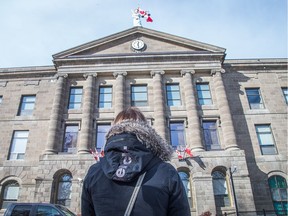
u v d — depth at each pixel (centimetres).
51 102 2602
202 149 2209
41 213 989
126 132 205
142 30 2816
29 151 2370
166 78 2628
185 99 2488
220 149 2275
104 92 2597
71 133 2389
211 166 2119
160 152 207
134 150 194
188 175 2152
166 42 2791
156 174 192
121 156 194
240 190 2038
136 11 3178
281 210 2100
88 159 2169
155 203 180
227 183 2102
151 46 2770
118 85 2534
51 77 2738
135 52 2714
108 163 195
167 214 190
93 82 2575
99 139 2359
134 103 2536
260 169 2250
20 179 2256
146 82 2617
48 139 2277
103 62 2641
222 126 2345
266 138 2416
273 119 2480
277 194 2172
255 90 2650
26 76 2755
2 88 2698
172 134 2366
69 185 2142
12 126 2497
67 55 2664
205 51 2664
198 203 1980
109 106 2520
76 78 2642
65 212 1013
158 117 2373
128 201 180
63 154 2244
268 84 2656
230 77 2677
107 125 2420
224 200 2058
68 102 2533
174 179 193
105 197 187
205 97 2544
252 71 2717
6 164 2316
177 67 2611
